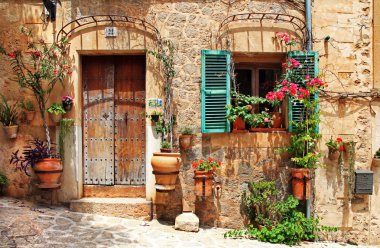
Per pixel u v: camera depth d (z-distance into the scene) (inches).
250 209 227.3
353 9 235.3
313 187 230.2
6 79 229.1
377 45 235.0
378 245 232.1
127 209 220.7
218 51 226.2
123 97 238.4
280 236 208.8
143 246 179.3
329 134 232.5
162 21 227.6
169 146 216.7
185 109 227.5
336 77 233.5
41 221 195.8
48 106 226.4
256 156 229.5
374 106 235.3
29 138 228.5
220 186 227.8
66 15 226.7
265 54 234.5
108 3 226.4
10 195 229.1
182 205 225.9
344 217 231.8
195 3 229.0
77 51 226.7
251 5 230.5
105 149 237.6
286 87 211.6
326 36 232.5
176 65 227.8
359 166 234.5
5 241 167.8
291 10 232.8
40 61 224.8
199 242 194.2
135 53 231.5
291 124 227.8
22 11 228.7
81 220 206.1
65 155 225.6
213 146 227.9
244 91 241.1
